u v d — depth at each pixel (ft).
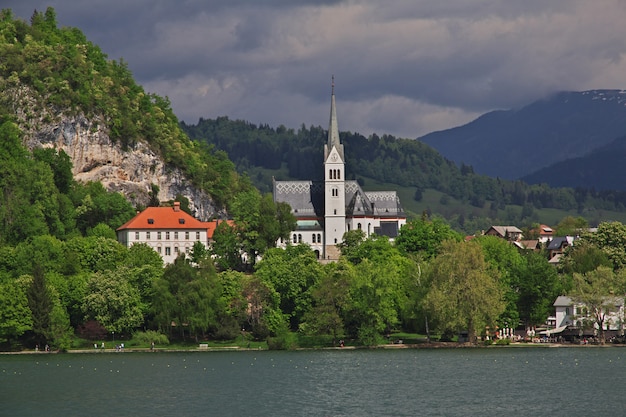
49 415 511.40
